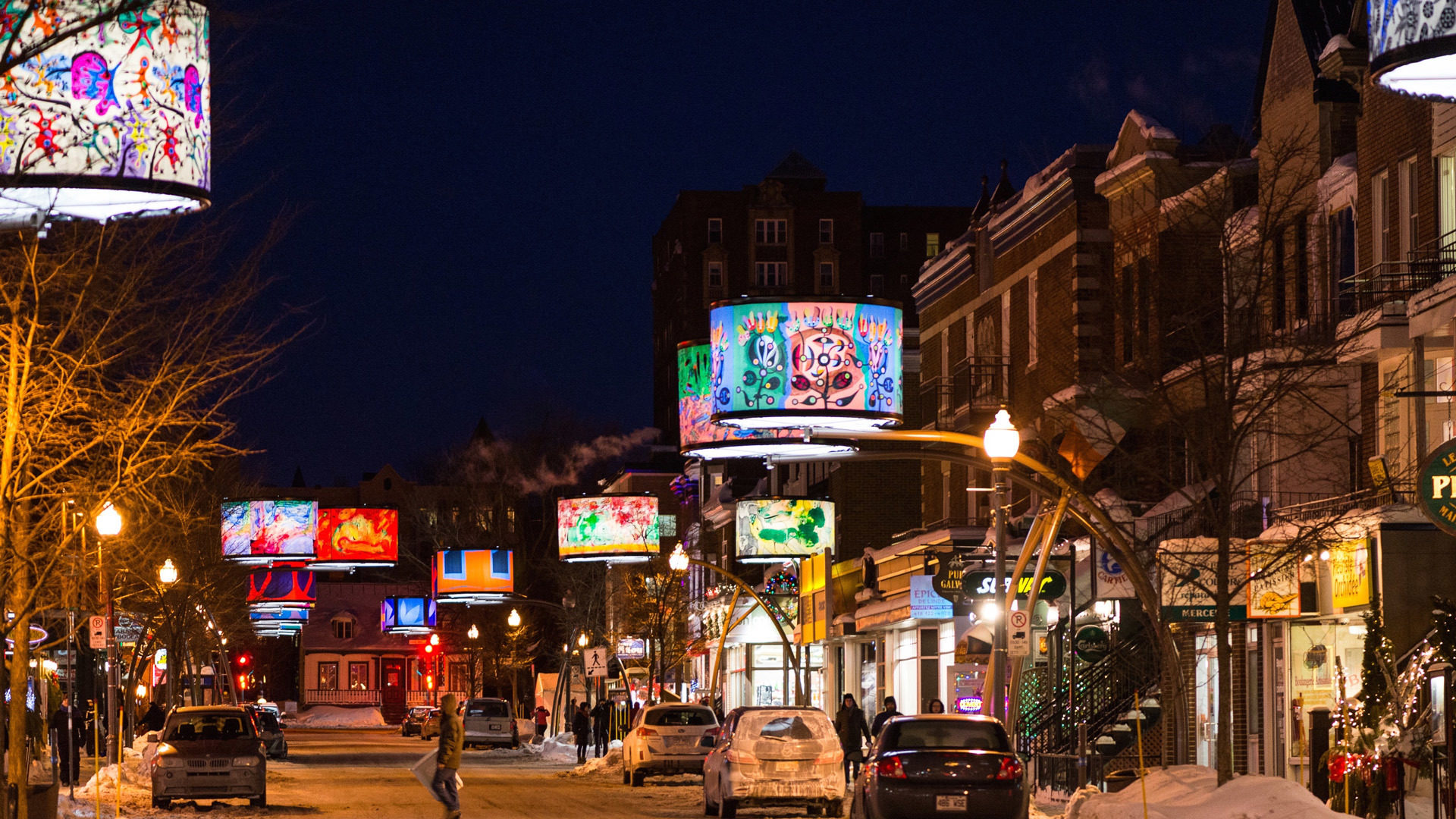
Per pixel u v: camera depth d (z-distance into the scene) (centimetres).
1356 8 2984
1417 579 2498
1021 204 4312
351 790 3856
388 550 4844
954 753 2202
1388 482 2597
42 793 2197
